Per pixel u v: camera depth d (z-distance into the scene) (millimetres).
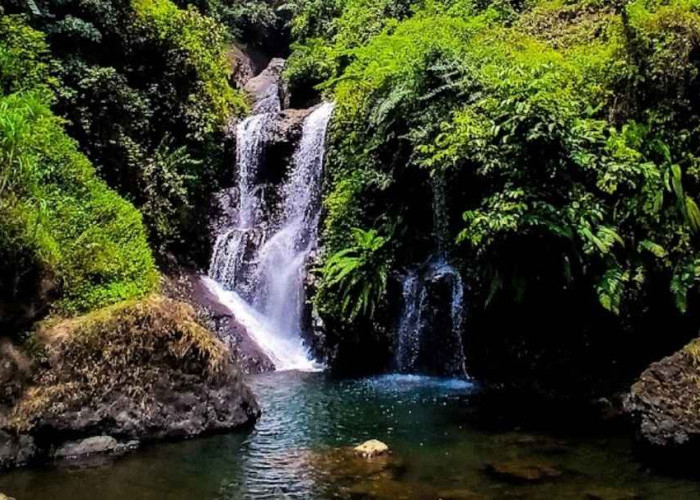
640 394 5789
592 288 7336
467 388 8102
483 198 7719
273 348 9906
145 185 10492
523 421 6633
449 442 5953
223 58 14141
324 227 10266
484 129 7484
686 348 5758
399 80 9305
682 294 6777
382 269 9016
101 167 9805
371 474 5172
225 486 4977
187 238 11172
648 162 7246
